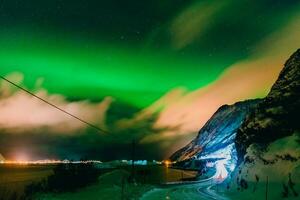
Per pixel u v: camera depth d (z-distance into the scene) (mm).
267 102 52688
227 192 47531
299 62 51094
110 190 38688
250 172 45938
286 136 45250
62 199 30484
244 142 55031
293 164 39000
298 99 46250
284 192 35469
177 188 53969
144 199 37156
